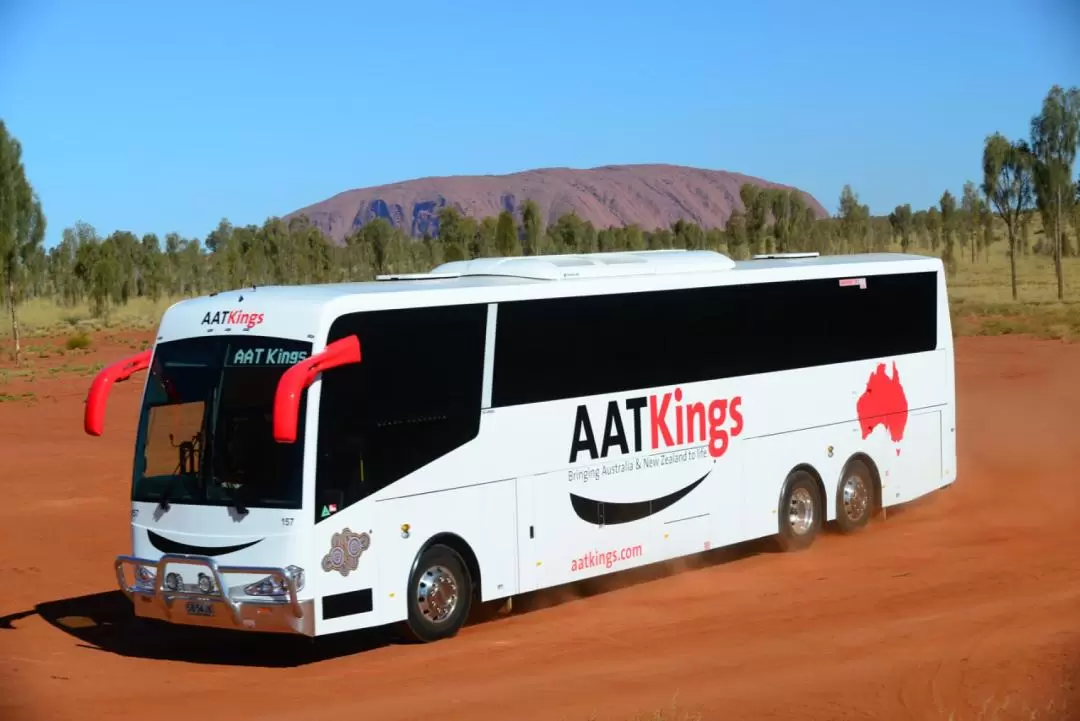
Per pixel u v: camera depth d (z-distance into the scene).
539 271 14.20
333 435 11.73
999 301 76.44
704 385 15.59
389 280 14.22
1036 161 73.94
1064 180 73.38
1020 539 17.11
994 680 10.40
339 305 11.90
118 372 12.26
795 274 16.88
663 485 15.05
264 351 11.86
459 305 12.90
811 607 13.62
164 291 132.00
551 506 13.77
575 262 14.70
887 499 18.38
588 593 15.10
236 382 11.91
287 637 13.26
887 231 146.00
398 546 12.23
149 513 12.13
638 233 121.62
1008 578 14.62
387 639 12.87
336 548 11.69
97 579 16.45
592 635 12.77
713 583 15.26
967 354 47.38
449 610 12.77
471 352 12.99
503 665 11.59
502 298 13.33
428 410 12.56
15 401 41.28
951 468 19.56
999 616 12.69
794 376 16.84
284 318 11.91
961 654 11.23
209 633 13.57
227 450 11.80
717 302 15.78
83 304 132.38
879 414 18.19
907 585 14.52
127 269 130.75
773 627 12.76
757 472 16.33
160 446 12.17
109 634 13.59
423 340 12.56
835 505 17.53
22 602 15.27
